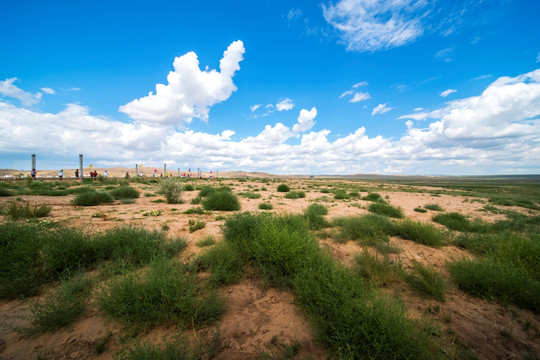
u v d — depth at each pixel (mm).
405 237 6812
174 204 12289
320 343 2514
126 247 4258
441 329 2814
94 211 9078
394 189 36656
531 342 2684
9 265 3320
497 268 3973
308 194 21984
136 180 36125
